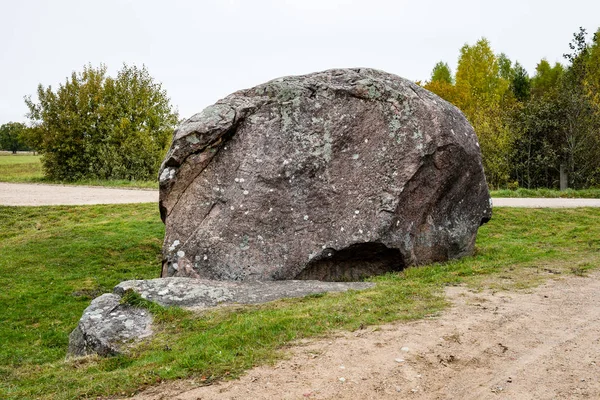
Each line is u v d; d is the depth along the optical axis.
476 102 47.84
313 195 11.91
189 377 6.26
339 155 12.20
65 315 11.85
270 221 11.66
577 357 6.70
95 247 16.77
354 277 12.16
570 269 11.65
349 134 12.29
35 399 6.27
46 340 10.53
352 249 11.79
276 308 8.98
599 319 8.13
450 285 10.40
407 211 12.23
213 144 11.95
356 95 12.49
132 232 18.53
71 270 15.00
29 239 17.67
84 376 6.94
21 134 46.06
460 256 13.18
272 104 12.34
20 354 9.73
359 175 12.11
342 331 7.61
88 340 8.30
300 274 11.59
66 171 45.62
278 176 11.85
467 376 6.18
